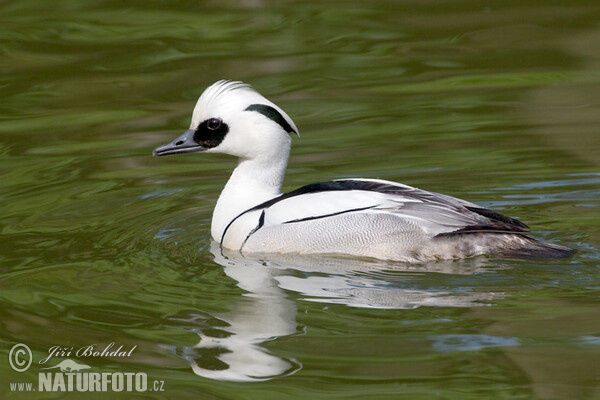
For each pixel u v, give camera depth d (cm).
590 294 1134
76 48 2269
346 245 1277
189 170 1703
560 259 1240
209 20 2419
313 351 1021
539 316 1077
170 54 2223
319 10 2469
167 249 1337
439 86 2030
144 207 1513
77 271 1254
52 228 1423
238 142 1355
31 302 1158
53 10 2484
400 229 1262
